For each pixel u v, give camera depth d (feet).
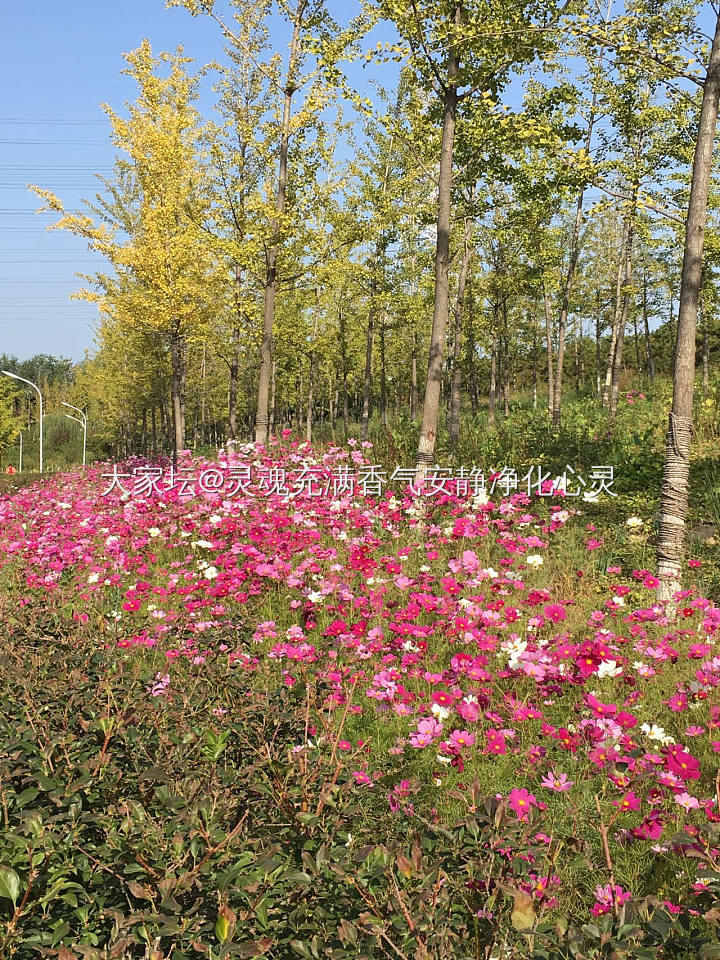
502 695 12.69
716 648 14.66
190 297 53.83
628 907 5.67
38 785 7.32
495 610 15.52
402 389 136.56
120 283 60.03
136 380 84.12
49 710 8.70
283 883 6.65
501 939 5.73
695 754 11.29
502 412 85.15
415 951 5.32
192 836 6.47
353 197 57.77
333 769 8.20
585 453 39.09
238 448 45.57
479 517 22.93
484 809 6.43
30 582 19.65
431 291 68.28
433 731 10.68
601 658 11.99
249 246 44.73
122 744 8.36
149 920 5.52
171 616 15.72
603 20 21.57
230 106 50.98
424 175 32.81
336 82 27.96
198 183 52.11
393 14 26.02
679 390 19.94
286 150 43.50
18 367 359.66
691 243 20.21
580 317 86.58
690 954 6.55
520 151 30.58
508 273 65.00
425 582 18.38
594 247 78.54
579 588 18.67
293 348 81.87
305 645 12.93
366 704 13.16
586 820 8.63
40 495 40.19
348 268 56.44
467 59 27.81
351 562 19.06
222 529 23.50
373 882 6.28
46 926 6.21
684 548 23.25
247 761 8.43
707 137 20.15
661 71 21.83
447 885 6.12
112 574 21.95
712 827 6.41
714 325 76.28
